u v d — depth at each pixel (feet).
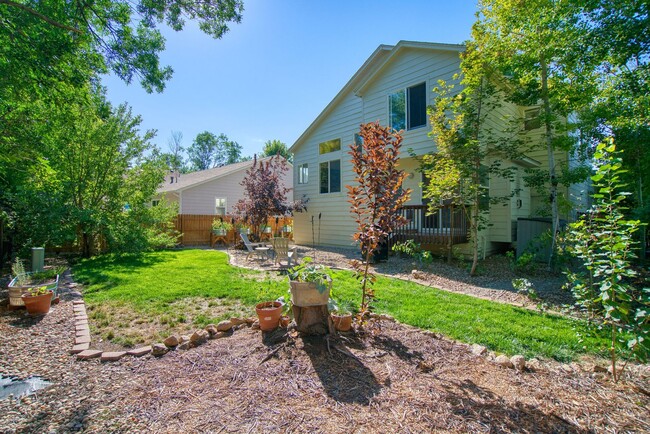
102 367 9.54
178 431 6.55
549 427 6.65
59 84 20.93
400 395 7.75
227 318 13.91
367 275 12.03
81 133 33.40
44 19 16.55
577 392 8.07
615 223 9.52
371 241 11.90
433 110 26.00
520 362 9.37
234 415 7.02
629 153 24.17
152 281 21.30
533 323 13.37
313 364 9.22
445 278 23.04
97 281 21.53
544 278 23.02
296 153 48.88
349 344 10.58
